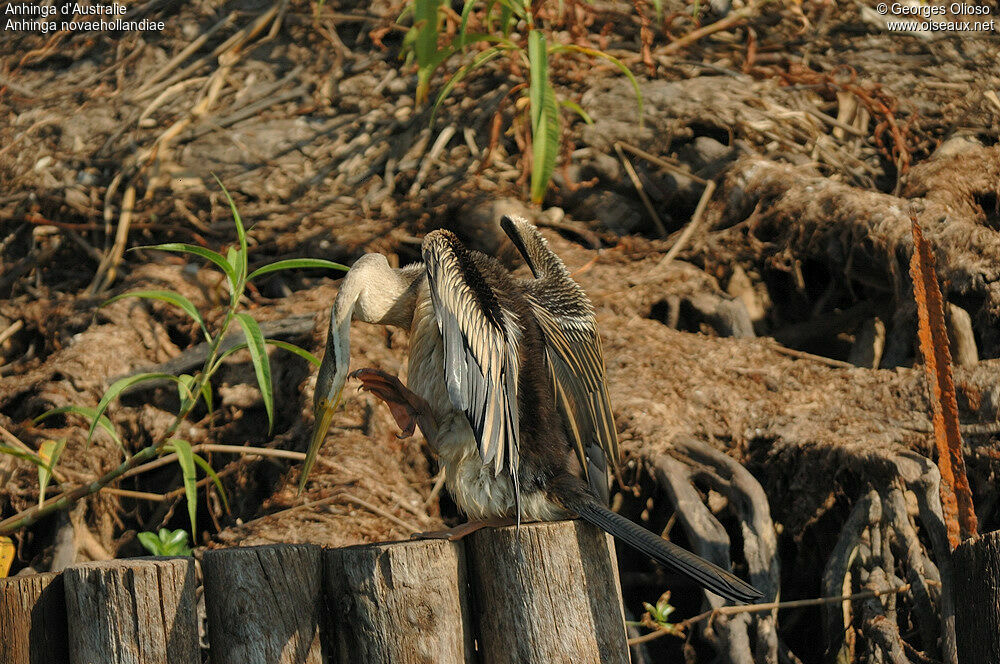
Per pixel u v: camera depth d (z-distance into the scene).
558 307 5.98
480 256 5.81
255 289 10.59
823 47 12.66
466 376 4.70
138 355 9.83
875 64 12.38
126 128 12.58
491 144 11.04
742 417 8.29
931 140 11.41
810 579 7.75
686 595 7.73
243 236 7.04
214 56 13.40
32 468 8.77
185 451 6.98
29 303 10.83
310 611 4.98
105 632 4.81
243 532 7.78
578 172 11.07
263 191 11.57
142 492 9.18
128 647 4.80
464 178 11.15
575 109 10.76
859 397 8.24
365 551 4.97
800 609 7.62
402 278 5.79
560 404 5.69
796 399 8.40
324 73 12.92
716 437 8.17
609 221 10.85
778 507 7.89
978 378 7.97
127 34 14.06
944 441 5.67
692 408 8.36
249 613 4.90
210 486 8.87
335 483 8.18
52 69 14.09
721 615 7.15
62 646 5.00
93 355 9.62
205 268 10.77
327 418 5.62
